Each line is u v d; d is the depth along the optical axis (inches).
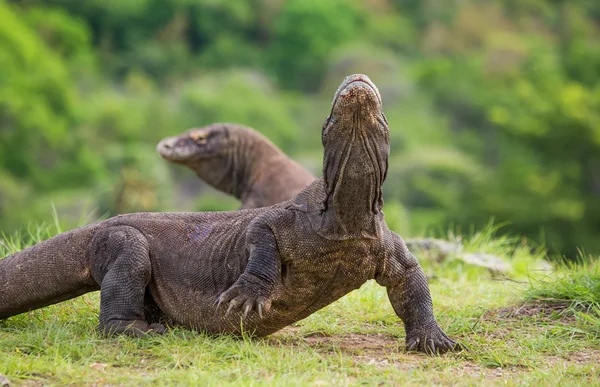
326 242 1090.1
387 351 1147.3
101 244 1195.9
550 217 6446.9
